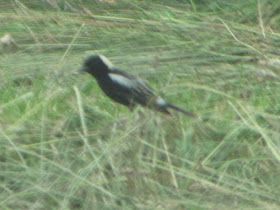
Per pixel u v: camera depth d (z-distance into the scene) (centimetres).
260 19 1412
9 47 1399
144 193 956
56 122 1105
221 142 1043
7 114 1136
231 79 1259
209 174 999
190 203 930
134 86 1130
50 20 1488
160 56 1345
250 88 1218
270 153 1030
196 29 1421
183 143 1052
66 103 1166
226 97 1186
